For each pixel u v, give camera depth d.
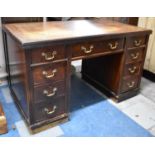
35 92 1.44
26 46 1.25
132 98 2.13
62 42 1.38
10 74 1.94
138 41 1.86
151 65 2.51
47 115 1.58
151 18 2.37
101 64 2.13
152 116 1.85
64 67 1.49
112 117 1.81
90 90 2.26
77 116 1.80
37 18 2.09
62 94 1.58
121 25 1.99
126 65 1.90
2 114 1.56
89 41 1.52
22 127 1.64
